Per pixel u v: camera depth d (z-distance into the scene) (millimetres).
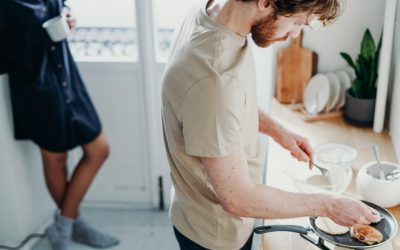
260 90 2410
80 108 2389
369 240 1261
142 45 2543
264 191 1179
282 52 2207
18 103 2266
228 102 1090
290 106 2240
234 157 1134
